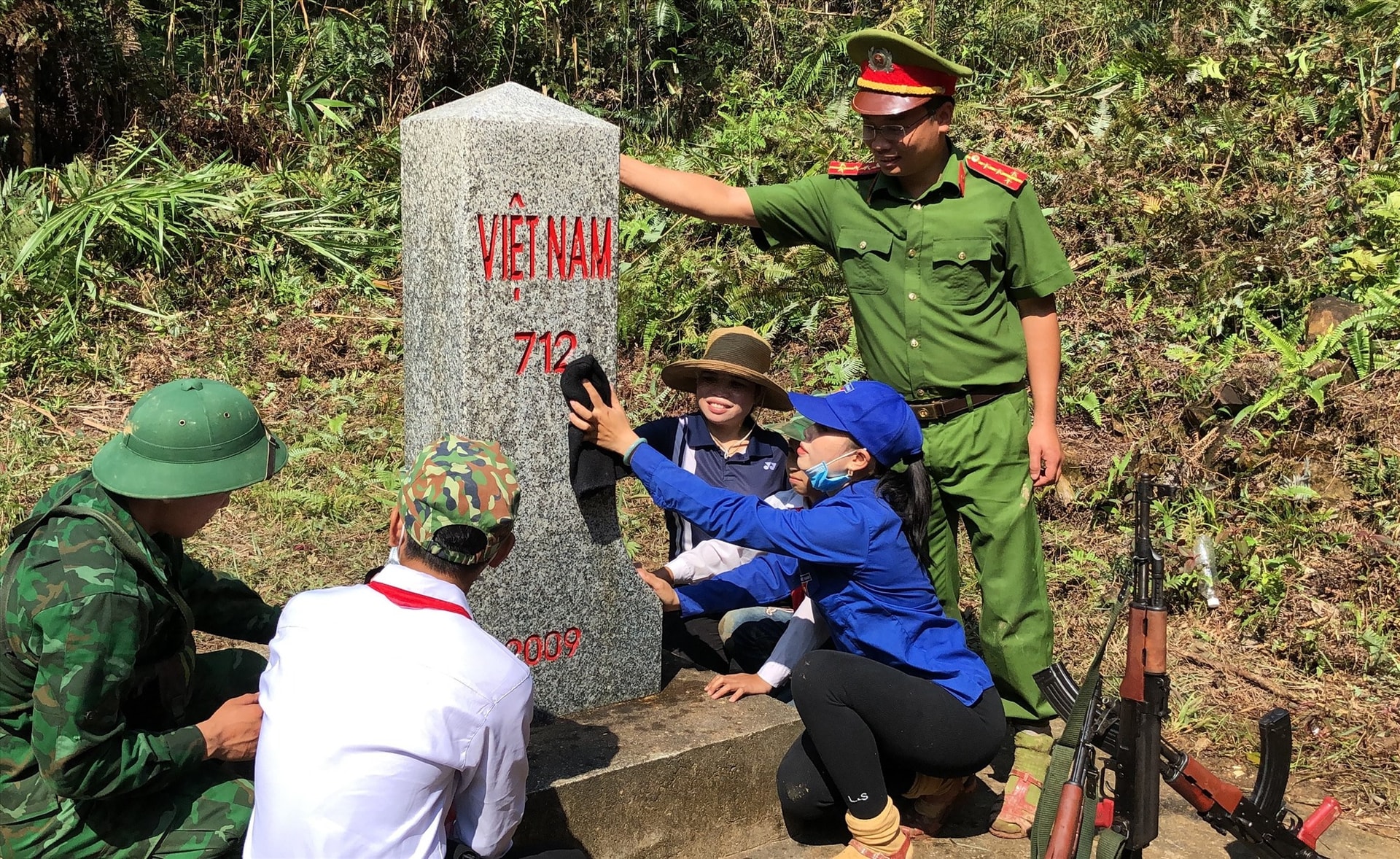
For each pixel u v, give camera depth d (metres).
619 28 9.42
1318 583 4.21
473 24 9.23
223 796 2.26
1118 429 5.23
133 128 8.00
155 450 2.14
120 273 6.89
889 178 3.24
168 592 2.20
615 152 2.86
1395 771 3.40
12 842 2.13
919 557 2.91
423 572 2.07
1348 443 4.77
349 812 1.91
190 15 9.31
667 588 3.27
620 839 2.75
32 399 5.82
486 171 2.67
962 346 3.20
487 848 2.12
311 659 1.99
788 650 3.21
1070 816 2.31
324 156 8.13
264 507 4.86
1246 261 5.80
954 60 8.69
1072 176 6.53
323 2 9.57
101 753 2.06
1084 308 5.90
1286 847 2.70
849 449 2.86
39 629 2.04
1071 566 4.50
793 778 2.91
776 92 8.96
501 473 2.10
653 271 6.59
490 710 2.00
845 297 6.34
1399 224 5.77
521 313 2.79
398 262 7.43
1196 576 4.28
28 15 7.53
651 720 2.99
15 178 7.43
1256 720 3.66
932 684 2.77
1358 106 6.65
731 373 3.40
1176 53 7.48
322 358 6.35
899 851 2.76
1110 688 3.86
